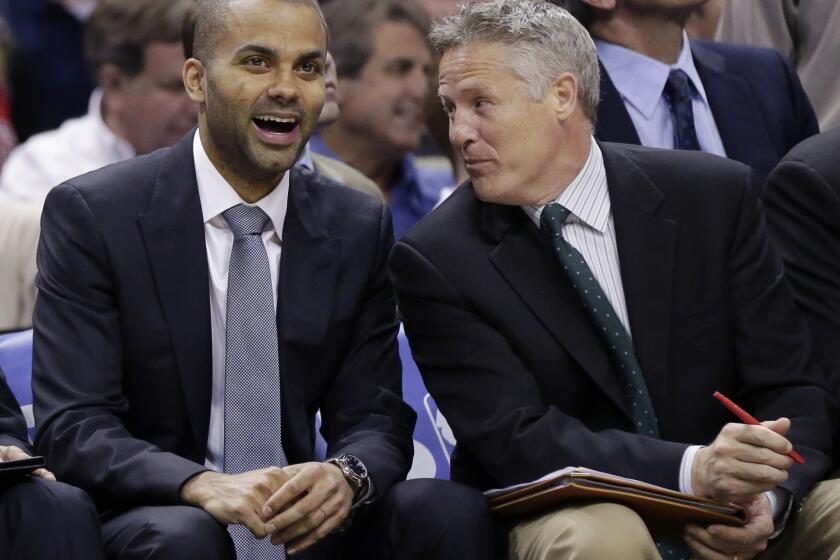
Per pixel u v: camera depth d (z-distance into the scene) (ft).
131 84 49.98
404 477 32.14
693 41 41.83
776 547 32.24
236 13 31.89
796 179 34.63
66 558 28.50
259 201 32.89
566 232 32.68
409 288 32.63
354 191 34.27
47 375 31.65
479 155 32.09
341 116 49.06
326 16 49.24
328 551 32.24
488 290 32.19
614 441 30.76
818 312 34.12
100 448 30.58
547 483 29.32
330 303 32.81
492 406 31.65
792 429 32.01
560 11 32.55
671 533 30.86
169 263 32.14
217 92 31.91
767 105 41.04
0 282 41.68
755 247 33.01
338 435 32.91
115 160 51.39
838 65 43.70
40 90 65.77
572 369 32.01
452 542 30.04
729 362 32.76
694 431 32.40
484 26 32.09
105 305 32.01
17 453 30.19
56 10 66.13
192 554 28.63
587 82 32.53
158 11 49.44
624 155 33.47
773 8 44.73
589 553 28.89
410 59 48.98
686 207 32.96
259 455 31.78
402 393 34.96
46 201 32.81
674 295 32.55
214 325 32.53
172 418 32.07
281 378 32.37
